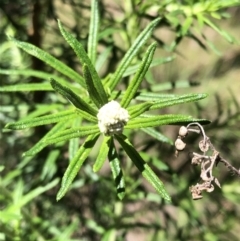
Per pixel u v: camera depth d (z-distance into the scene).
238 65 0.34
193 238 0.23
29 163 0.21
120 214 0.22
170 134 0.25
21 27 0.21
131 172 0.22
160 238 0.23
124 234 0.23
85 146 0.11
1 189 0.19
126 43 0.19
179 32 0.17
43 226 0.20
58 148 0.17
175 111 0.26
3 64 0.21
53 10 0.21
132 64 0.18
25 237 0.20
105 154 0.11
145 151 0.20
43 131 0.22
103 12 0.20
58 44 0.22
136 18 0.19
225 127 0.22
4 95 0.21
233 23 0.47
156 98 0.13
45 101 0.22
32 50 0.13
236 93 0.39
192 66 0.40
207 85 0.32
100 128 0.11
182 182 0.22
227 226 0.24
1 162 0.24
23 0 0.21
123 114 0.11
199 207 0.25
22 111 0.21
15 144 0.23
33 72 0.15
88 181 0.21
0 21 0.21
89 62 0.11
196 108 0.24
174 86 0.18
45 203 0.24
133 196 0.21
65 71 0.13
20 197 0.18
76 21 0.22
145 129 0.14
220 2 0.17
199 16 0.17
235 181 0.23
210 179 0.11
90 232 0.24
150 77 0.17
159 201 0.21
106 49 0.17
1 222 0.18
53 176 0.21
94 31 0.14
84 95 0.14
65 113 0.11
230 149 0.23
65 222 0.24
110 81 0.13
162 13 0.18
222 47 0.43
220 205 0.24
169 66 0.29
